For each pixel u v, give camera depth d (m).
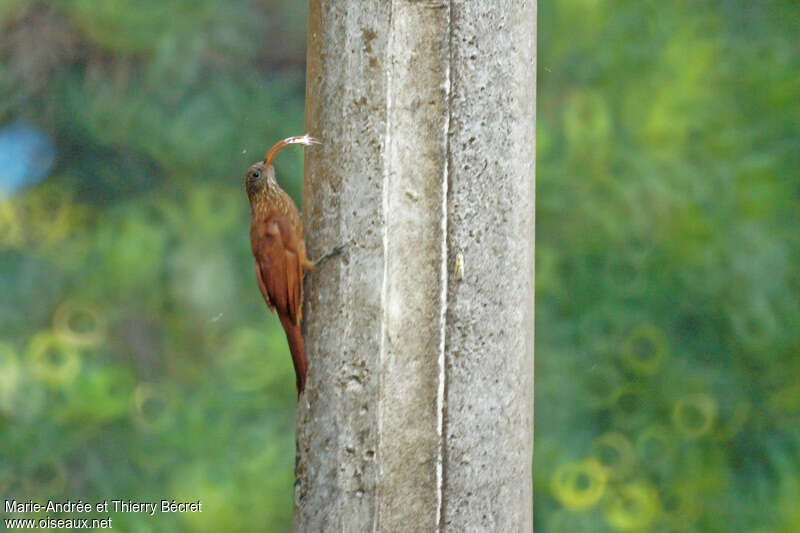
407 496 5.00
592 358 11.03
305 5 14.80
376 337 5.00
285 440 12.01
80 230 14.21
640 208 10.48
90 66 14.02
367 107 5.00
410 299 4.99
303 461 5.25
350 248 5.06
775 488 11.28
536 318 11.09
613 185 10.43
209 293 13.20
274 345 12.26
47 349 12.56
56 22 14.08
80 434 12.19
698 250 10.45
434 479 5.00
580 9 10.79
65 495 12.25
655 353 10.89
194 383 13.37
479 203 4.99
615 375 11.06
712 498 11.03
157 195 14.23
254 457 11.52
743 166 10.53
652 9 10.96
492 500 5.08
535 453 11.09
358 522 5.03
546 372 11.06
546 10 11.23
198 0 13.23
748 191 10.49
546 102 11.28
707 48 10.75
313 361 5.21
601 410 11.34
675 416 11.08
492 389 5.06
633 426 11.12
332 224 5.12
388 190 4.97
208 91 13.69
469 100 4.96
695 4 11.59
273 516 11.00
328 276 5.14
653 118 10.38
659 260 10.69
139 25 12.94
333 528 5.10
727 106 10.84
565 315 11.15
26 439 11.96
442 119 4.95
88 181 14.33
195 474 11.15
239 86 13.93
